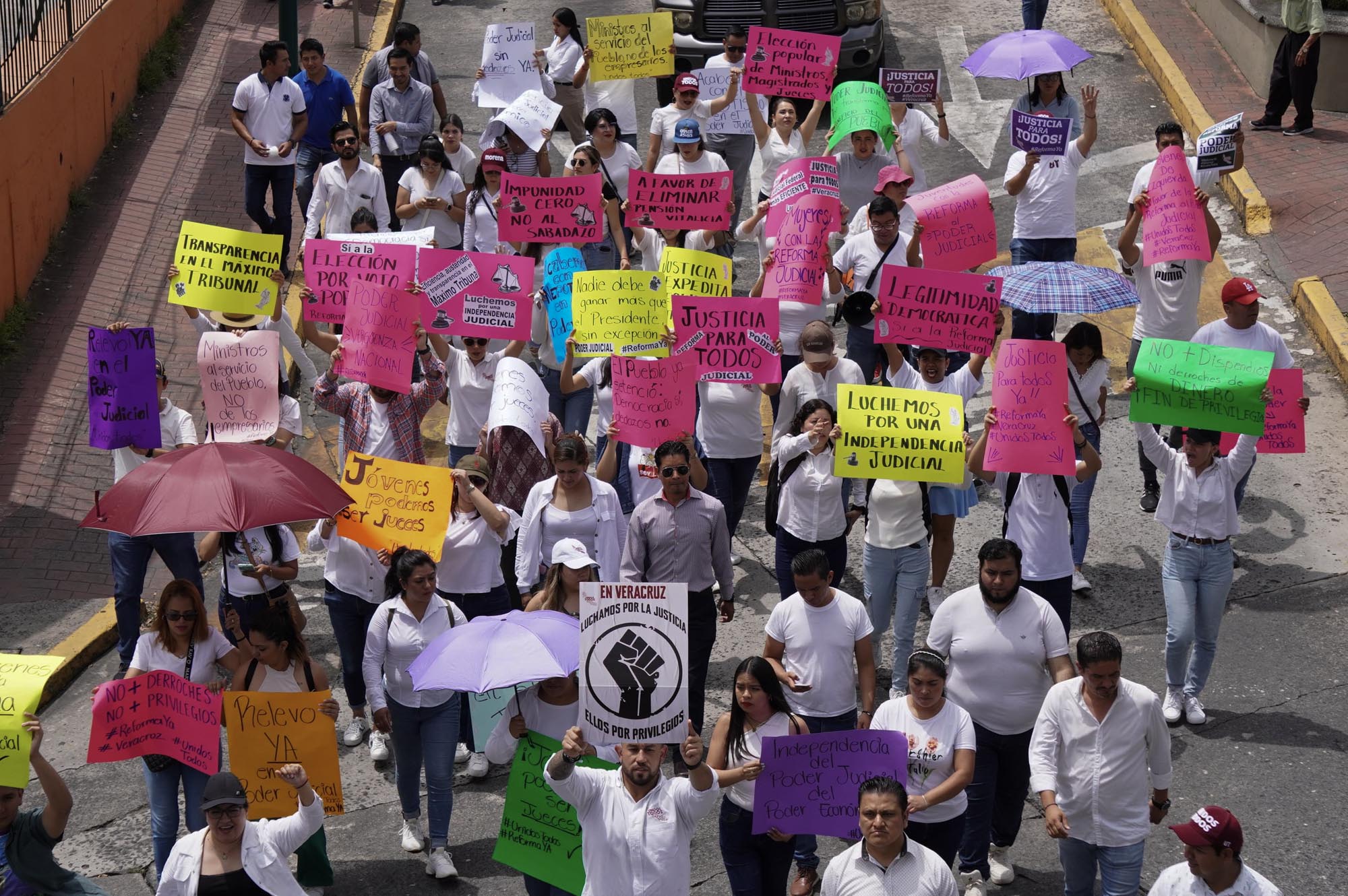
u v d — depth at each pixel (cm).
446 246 4731
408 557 2734
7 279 4728
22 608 3731
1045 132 4194
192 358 4791
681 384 3241
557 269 3762
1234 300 3541
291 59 5678
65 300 4941
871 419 3006
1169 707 3141
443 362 3666
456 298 3581
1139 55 6525
